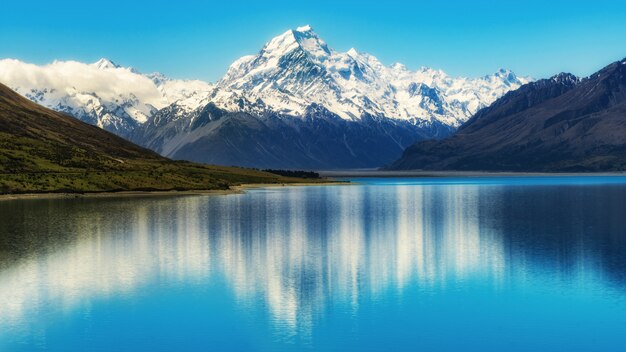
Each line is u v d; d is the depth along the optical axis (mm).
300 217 172250
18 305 75125
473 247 118188
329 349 61812
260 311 73438
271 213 184125
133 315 71750
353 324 69000
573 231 140500
